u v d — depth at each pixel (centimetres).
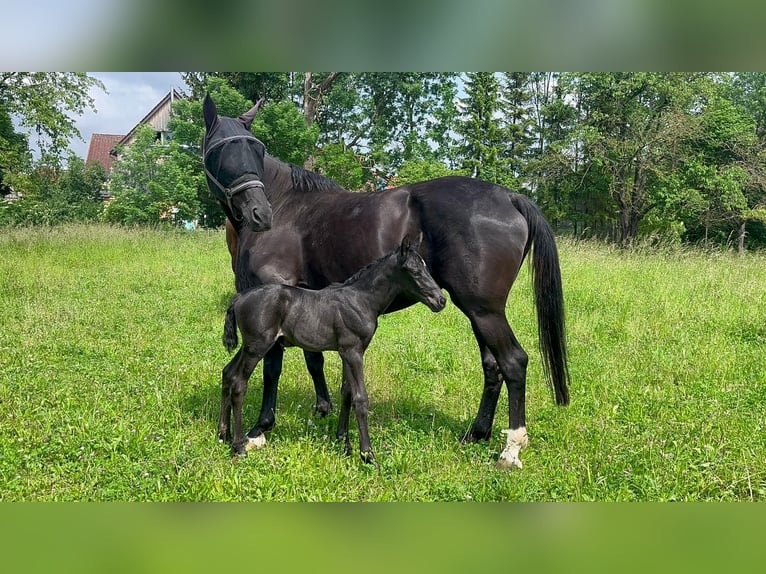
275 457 439
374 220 471
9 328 786
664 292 1008
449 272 452
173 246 1728
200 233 2095
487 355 488
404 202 472
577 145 2678
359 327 445
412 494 388
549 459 446
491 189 462
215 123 513
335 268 490
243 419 533
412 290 434
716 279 1129
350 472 425
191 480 399
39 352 684
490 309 448
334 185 531
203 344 766
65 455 430
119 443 445
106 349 708
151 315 901
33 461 417
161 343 757
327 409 546
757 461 418
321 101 3058
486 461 454
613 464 421
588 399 564
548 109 3288
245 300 446
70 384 578
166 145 2805
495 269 443
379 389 606
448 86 3209
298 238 504
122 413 512
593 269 1276
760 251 1922
